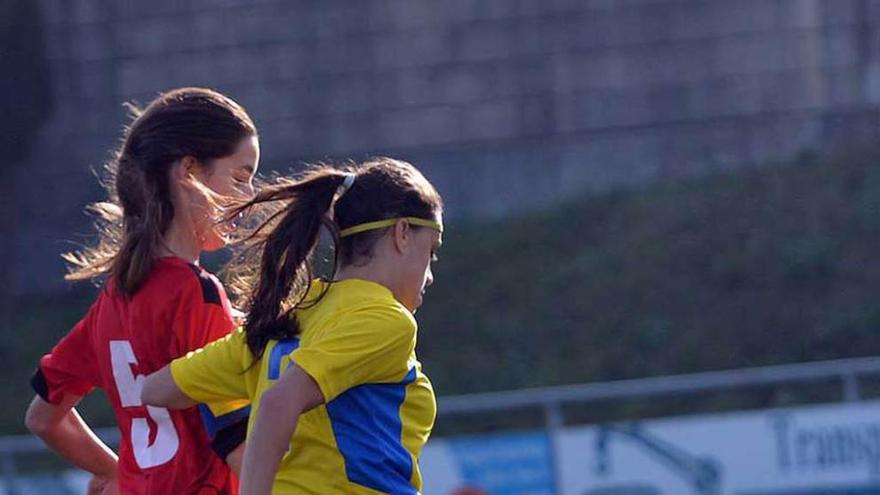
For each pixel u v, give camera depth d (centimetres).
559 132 5850
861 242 5112
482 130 5916
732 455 3066
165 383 1052
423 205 1042
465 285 5384
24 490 3272
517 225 5697
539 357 4916
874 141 5597
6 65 5934
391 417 1009
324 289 1022
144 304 1087
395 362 999
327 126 6022
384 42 6012
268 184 1102
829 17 5659
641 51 5803
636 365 4762
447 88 5947
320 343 978
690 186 5653
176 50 6119
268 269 1027
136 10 6122
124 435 1138
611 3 5834
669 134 5769
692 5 5766
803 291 4956
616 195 5725
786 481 3050
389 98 5991
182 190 1094
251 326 1032
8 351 5622
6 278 5969
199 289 1077
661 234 5400
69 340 1198
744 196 5475
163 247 1099
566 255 5447
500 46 5925
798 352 4697
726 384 3122
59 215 6012
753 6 5712
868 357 4612
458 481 3116
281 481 1003
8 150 5947
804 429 3055
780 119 5684
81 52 6116
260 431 954
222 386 1044
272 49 6078
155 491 1091
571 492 3094
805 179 5494
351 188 1040
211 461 1093
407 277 1038
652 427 3091
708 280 5103
